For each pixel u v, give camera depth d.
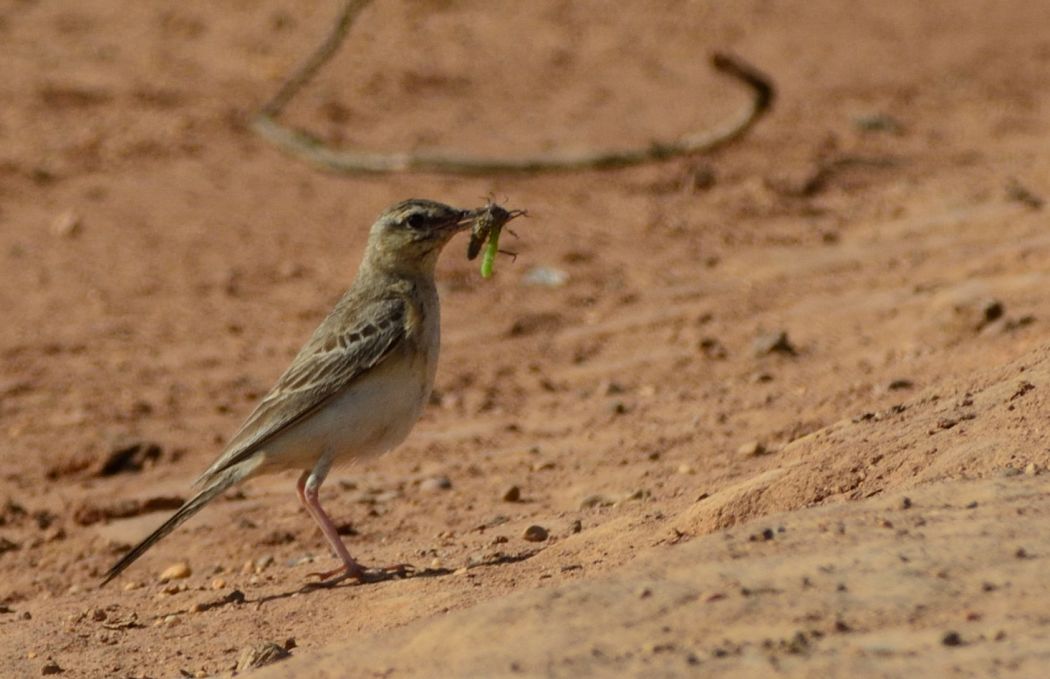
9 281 20.33
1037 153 25.53
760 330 17.34
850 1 39.41
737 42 35.19
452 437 14.73
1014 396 9.80
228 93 29.20
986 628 6.60
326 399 10.23
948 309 15.88
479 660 6.89
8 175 24.33
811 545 7.78
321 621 9.27
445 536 11.35
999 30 36.66
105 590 11.20
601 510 11.29
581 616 7.19
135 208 23.25
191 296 19.84
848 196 23.55
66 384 16.97
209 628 9.54
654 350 17.20
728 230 22.08
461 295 19.75
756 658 6.51
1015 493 8.20
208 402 16.41
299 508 12.91
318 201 23.88
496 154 25.97
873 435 10.23
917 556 7.45
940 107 29.66
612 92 30.66
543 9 36.94
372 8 35.94
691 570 7.59
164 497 13.27
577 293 19.66
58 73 29.94
